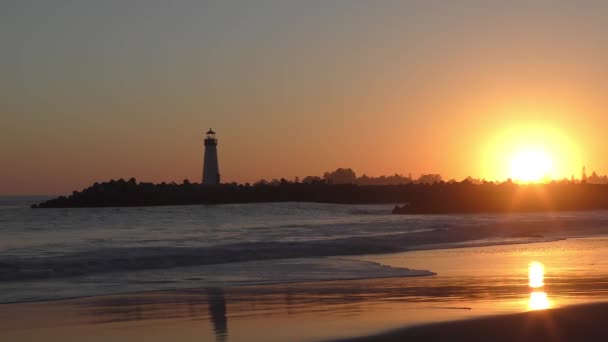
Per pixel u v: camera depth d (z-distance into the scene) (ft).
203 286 72.38
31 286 72.84
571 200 434.30
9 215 287.48
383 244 131.34
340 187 518.78
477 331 45.50
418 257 107.65
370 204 488.44
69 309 58.08
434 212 377.91
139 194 432.66
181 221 266.98
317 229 193.88
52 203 425.28
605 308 52.54
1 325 51.26
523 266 90.68
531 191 431.43
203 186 440.04
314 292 67.10
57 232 193.16
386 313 53.98
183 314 55.31
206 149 422.41
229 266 93.04
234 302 61.21
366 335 45.44
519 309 54.39
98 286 72.74
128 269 88.99
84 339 46.75
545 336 44.06
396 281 75.36
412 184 532.73
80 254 101.35
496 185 443.32
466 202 396.78
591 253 112.47
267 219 288.51
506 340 43.19
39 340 46.68
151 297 64.69
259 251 110.11
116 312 56.49
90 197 424.46
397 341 43.45
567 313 50.65
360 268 89.81
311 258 106.01
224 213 335.88
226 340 45.57
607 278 76.23
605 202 440.86
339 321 50.90
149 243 138.72
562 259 101.09
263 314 54.85
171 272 85.81
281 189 495.82
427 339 43.80
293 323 50.67
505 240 147.64
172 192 437.58
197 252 104.32
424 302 59.36
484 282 73.51
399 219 273.33
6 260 91.20
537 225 195.11
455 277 78.54
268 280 77.41
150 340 46.09
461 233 157.99
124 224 240.94
